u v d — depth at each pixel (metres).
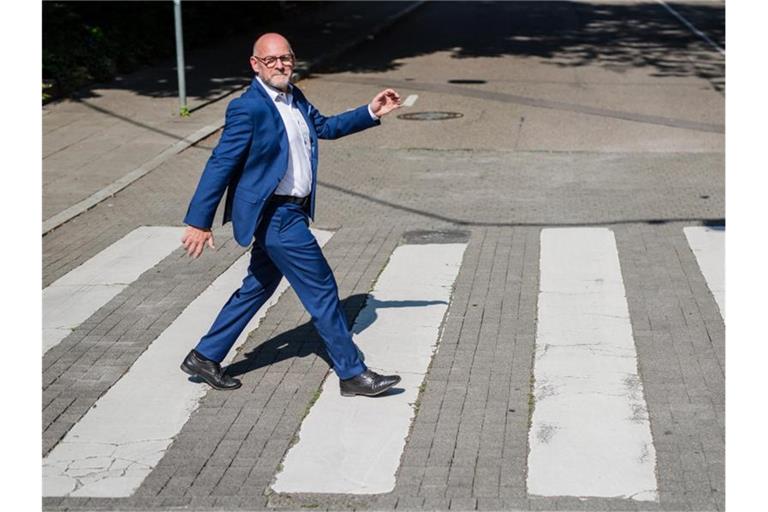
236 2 29.94
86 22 23.89
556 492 6.12
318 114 7.47
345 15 34.12
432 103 19.97
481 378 7.75
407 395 7.47
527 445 6.71
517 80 22.61
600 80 22.64
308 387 7.64
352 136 16.98
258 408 7.32
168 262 10.68
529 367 7.93
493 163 15.11
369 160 15.34
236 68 22.97
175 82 21.05
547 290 9.64
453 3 39.75
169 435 6.95
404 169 14.78
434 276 10.09
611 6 39.09
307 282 7.24
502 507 5.96
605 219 12.09
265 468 6.48
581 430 6.90
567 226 11.80
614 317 8.94
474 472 6.38
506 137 16.89
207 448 6.76
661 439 6.77
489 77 23.02
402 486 6.23
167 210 12.66
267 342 8.50
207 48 26.14
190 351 8.10
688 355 8.12
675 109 19.28
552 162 15.15
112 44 22.38
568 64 24.98
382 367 7.96
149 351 8.35
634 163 15.03
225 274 10.27
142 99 19.22
